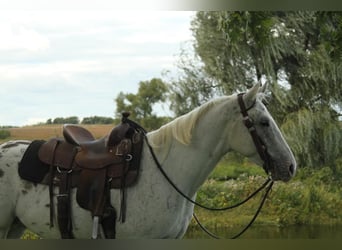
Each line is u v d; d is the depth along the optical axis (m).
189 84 17.28
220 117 4.39
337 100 15.34
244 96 4.35
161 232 4.39
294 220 13.48
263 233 12.55
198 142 4.40
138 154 4.46
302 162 15.18
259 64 15.77
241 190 13.89
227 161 15.46
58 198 4.50
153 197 4.35
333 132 15.00
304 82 15.45
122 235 4.41
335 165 15.00
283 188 13.88
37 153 4.68
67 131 4.69
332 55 6.84
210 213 13.34
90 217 4.46
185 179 4.40
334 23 6.88
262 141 4.32
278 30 15.16
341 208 13.75
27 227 4.71
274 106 15.77
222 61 16.53
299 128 15.01
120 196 4.38
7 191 4.66
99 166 4.45
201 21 17.27
